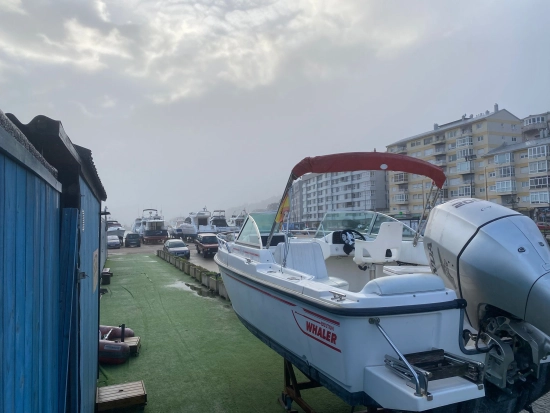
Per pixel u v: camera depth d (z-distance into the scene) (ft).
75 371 8.35
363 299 9.02
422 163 13.34
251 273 14.69
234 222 134.51
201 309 29.14
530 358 9.07
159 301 31.99
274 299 12.72
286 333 12.32
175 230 132.05
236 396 15.26
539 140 156.76
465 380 8.45
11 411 4.66
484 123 182.29
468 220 9.90
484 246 9.25
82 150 9.30
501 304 8.98
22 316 5.16
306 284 11.12
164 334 23.09
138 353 19.89
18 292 5.01
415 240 16.94
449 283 10.39
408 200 191.01
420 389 7.85
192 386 16.14
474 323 10.08
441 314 9.50
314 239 20.59
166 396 15.24
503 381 9.00
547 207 145.38
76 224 8.13
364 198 193.98
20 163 4.99
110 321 25.99
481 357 9.81
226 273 18.04
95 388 13.99
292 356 12.36
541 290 8.27
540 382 9.78
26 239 5.41
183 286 39.14
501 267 8.83
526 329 9.09
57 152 8.14
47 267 6.70
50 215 6.99
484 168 180.34
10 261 4.70
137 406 14.30
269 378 16.90
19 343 5.01
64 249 8.00
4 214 4.48
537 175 154.81
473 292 9.58
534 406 13.74
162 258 69.56
